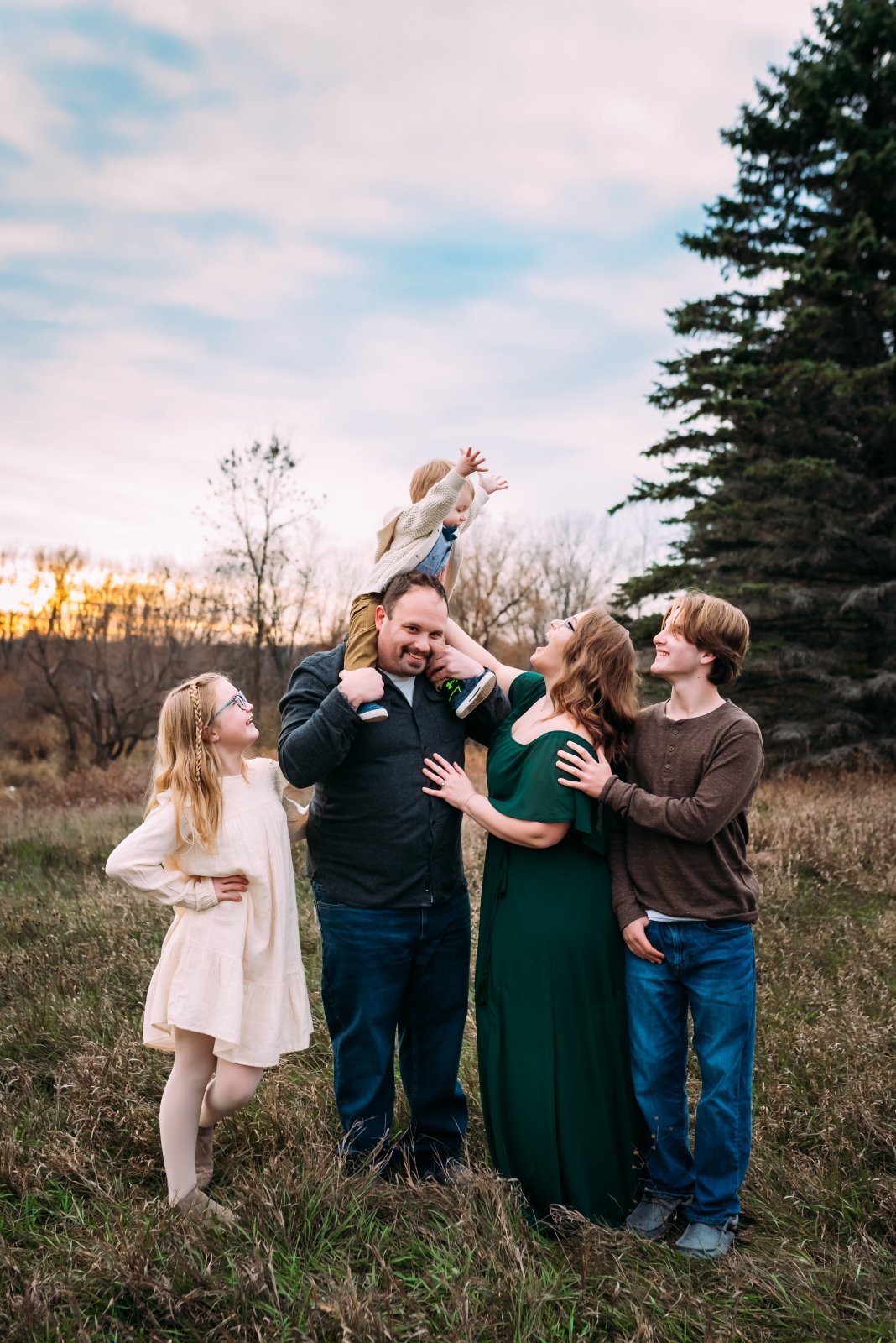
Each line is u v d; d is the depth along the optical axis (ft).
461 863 9.85
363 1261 7.91
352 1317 6.75
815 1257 8.31
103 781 56.29
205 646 98.84
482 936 9.45
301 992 9.19
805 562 48.47
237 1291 7.19
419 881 9.27
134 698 89.56
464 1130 10.02
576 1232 8.43
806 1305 7.48
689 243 52.39
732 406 47.93
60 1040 12.50
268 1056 8.78
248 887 8.99
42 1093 11.08
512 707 10.53
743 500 49.90
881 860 23.06
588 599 106.22
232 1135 10.18
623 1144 9.07
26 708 98.12
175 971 8.85
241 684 100.83
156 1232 7.95
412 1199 8.75
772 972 15.31
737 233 52.19
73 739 85.51
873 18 48.70
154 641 94.32
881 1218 8.82
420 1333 6.77
